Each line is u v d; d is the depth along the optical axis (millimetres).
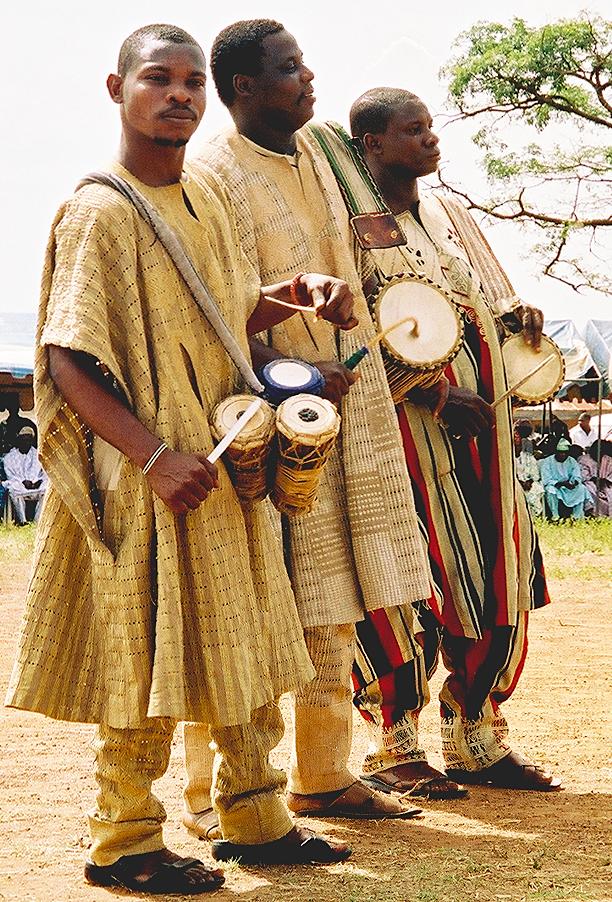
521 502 5941
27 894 4105
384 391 5195
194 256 4219
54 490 4180
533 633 10016
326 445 4188
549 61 21703
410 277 5508
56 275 4051
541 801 5512
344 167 5551
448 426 5699
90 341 3936
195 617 4055
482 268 6223
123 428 3967
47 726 6648
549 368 6148
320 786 5156
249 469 4160
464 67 21859
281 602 4332
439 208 6199
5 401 24891
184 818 4848
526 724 6883
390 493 5156
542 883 4227
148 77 4121
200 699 4059
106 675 4051
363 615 5168
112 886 4199
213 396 4238
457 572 5695
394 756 5586
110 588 4016
